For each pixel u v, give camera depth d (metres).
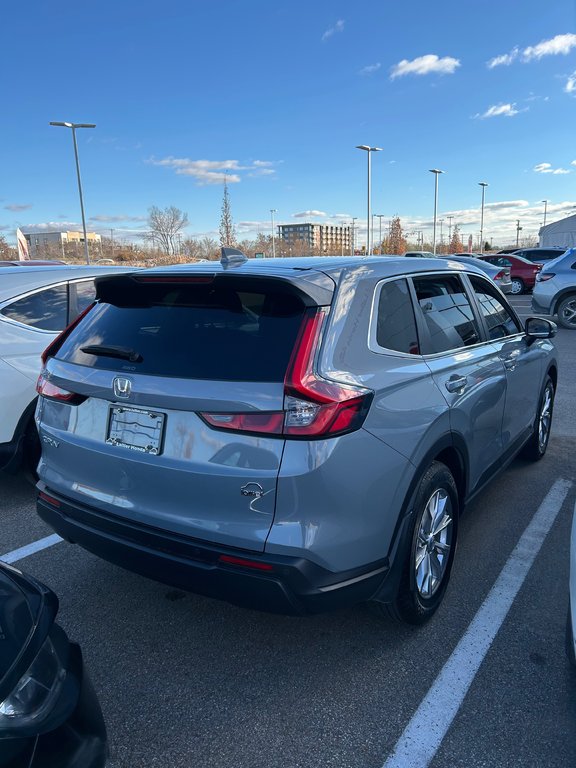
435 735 2.22
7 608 1.61
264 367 2.20
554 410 6.82
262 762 2.12
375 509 2.36
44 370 2.87
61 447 2.70
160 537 2.34
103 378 2.51
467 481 3.25
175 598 3.18
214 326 2.42
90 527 2.58
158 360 2.41
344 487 2.21
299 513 2.14
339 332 2.34
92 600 3.16
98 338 2.71
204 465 2.21
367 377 2.37
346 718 2.32
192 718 2.33
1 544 3.79
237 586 2.21
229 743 2.21
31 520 4.15
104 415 2.53
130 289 2.76
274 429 2.12
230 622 2.96
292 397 2.11
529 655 2.67
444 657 2.66
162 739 2.23
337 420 2.16
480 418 3.30
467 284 3.68
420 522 2.66
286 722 2.30
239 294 2.45
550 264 14.21
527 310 17.81
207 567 2.24
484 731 2.24
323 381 2.17
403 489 2.51
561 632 2.83
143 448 2.38
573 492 4.46
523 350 4.20
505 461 4.01
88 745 1.60
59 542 3.81
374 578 2.40
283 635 2.85
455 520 3.04
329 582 2.25
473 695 2.43
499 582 3.27
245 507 2.17
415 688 2.47
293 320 2.29
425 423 2.62
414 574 2.67
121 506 2.47
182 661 2.67
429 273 3.23
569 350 10.76
